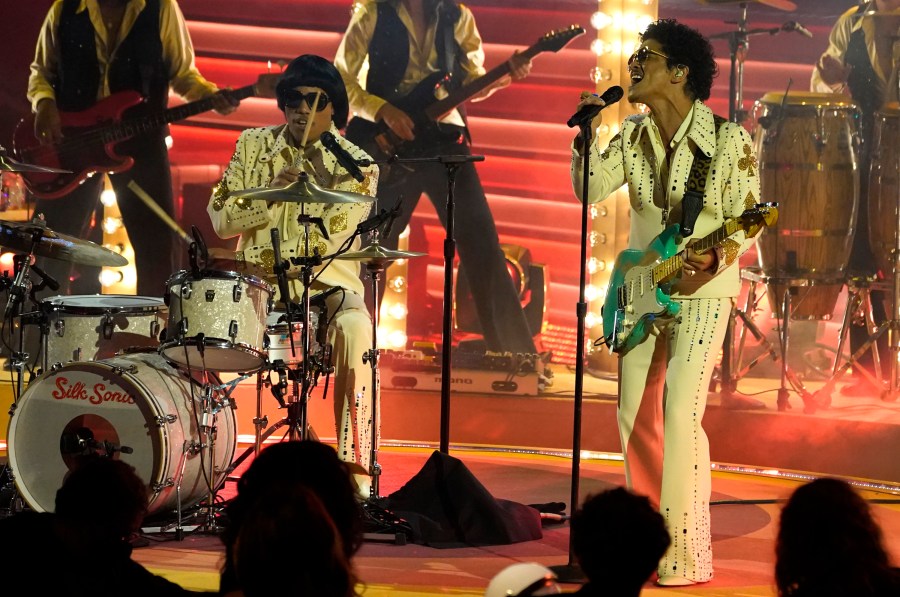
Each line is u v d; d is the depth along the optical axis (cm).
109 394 1659
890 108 2609
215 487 1789
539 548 1647
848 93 2822
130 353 1781
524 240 3125
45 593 896
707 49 1509
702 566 1480
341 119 1958
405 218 2989
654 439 1579
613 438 2533
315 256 1664
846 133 2544
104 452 1656
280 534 800
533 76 3091
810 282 2544
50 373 1683
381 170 2978
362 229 1689
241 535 811
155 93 3069
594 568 809
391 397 2620
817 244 2536
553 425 2562
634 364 1564
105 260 1892
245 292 1614
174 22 3073
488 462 2311
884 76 2748
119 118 3047
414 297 3084
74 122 3044
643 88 1512
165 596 941
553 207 3098
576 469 1473
